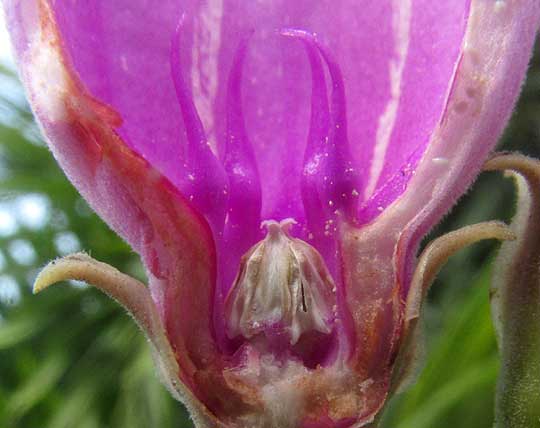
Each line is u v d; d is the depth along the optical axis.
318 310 0.07
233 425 0.06
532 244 0.07
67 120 0.06
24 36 0.06
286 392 0.06
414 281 0.06
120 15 0.07
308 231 0.07
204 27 0.07
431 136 0.07
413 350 0.07
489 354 0.14
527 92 0.20
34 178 0.22
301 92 0.07
